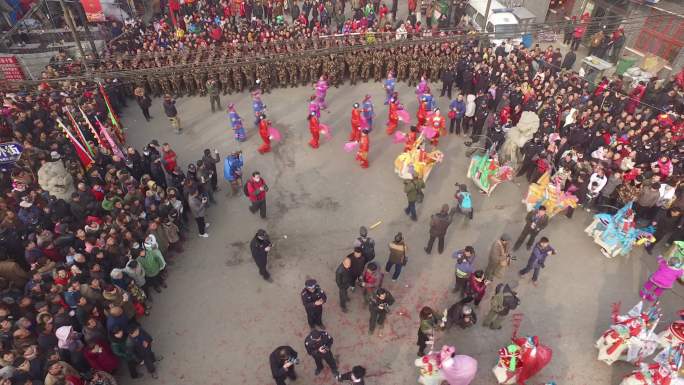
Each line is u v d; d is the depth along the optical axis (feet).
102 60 63.10
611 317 38.19
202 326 37.27
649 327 32.68
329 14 85.87
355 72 69.92
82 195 40.37
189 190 41.88
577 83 60.85
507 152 52.70
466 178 53.16
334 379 33.65
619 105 57.41
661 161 45.83
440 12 88.38
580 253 43.86
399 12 95.30
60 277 33.71
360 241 36.96
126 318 31.81
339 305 38.86
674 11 67.46
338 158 56.39
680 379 29.96
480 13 81.10
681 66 67.92
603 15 78.54
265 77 67.41
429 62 68.49
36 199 41.09
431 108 58.13
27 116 50.55
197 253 43.75
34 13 81.41
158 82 67.00
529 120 50.93
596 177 44.62
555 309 38.68
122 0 86.63
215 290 40.24
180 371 34.14
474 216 47.85
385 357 35.06
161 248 39.73
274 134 55.57
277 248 44.24
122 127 61.11
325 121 63.41
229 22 79.51
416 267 42.22
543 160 48.24
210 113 64.80
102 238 36.81
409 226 46.78
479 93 62.34
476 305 36.91
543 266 39.60
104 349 31.71
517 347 31.45
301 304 39.09
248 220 47.44
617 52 74.33
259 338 36.42
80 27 81.51
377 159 56.13
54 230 39.37
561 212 47.98
